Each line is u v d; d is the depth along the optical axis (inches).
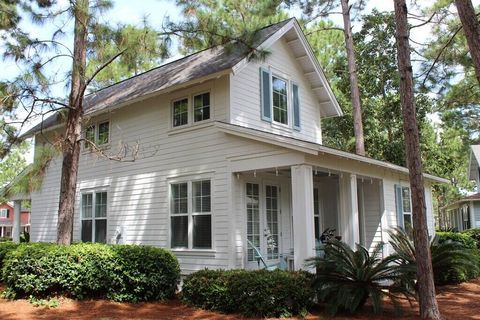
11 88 348.8
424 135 1047.0
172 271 370.0
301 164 357.4
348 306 293.3
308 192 355.6
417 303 345.1
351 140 877.8
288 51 524.4
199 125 445.1
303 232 348.5
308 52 524.1
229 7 471.5
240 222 411.8
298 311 304.2
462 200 1029.2
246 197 427.8
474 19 267.1
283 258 444.1
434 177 582.2
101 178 545.6
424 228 292.7
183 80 445.4
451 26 521.3
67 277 349.1
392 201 517.0
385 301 354.3
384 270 307.7
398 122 845.2
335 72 882.1
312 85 561.6
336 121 907.4
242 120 438.9
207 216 427.2
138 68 431.5
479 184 1135.0
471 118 948.0
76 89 404.2
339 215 480.4
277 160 375.2
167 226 459.8
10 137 370.3
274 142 370.0
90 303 341.1
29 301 341.1
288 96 511.5
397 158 817.5
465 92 609.3
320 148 343.0
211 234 419.5
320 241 465.4
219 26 375.9
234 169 409.1
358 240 418.9
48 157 397.1
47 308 322.7
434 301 286.8
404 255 349.4
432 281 289.3
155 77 553.9
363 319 291.7
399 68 309.9
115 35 362.9
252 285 303.4
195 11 367.2
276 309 298.7
